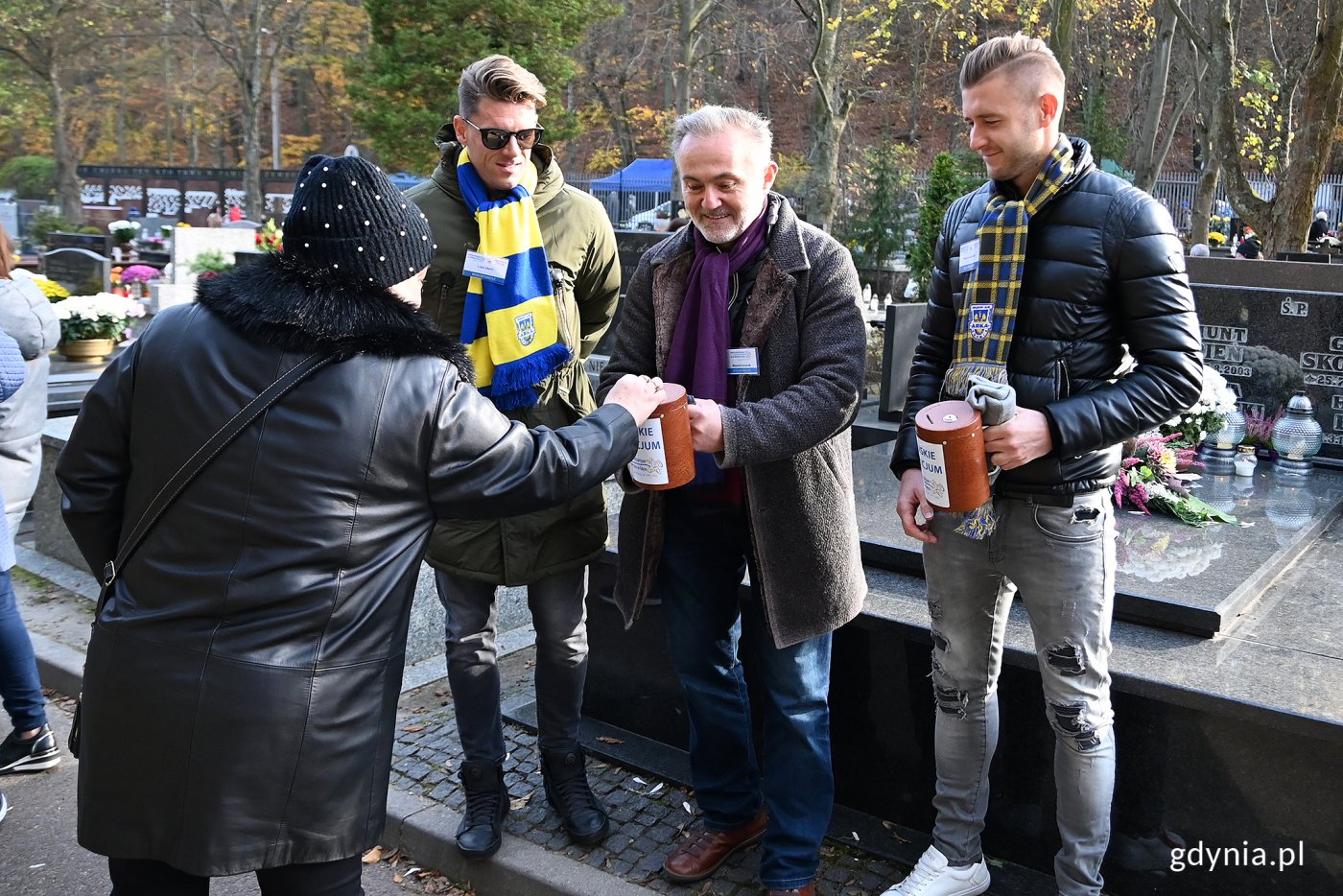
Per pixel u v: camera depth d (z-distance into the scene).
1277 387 5.65
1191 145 36.28
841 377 2.49
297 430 1.83
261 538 1.82
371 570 1.89
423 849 3.15
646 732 3.70
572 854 3.02
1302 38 21.20
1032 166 2.36
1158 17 19.98
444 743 3.70
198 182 33.75
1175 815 2.74
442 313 2.98
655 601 3.59
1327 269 6.89
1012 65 2.26
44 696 4.37
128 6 31.67
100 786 1.84
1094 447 2.26
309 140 45.97
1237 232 26.17
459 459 1.95
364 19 35.97
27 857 3.24
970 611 2.58
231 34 32.25
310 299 1.87
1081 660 2.41
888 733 3.16
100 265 12.79
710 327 2.62
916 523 2.62
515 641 4.73
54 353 8.51
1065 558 2.39
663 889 2.86
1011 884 2.86
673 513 2.79
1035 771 2.91
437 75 19.98
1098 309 2.34
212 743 1.79
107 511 1.99
